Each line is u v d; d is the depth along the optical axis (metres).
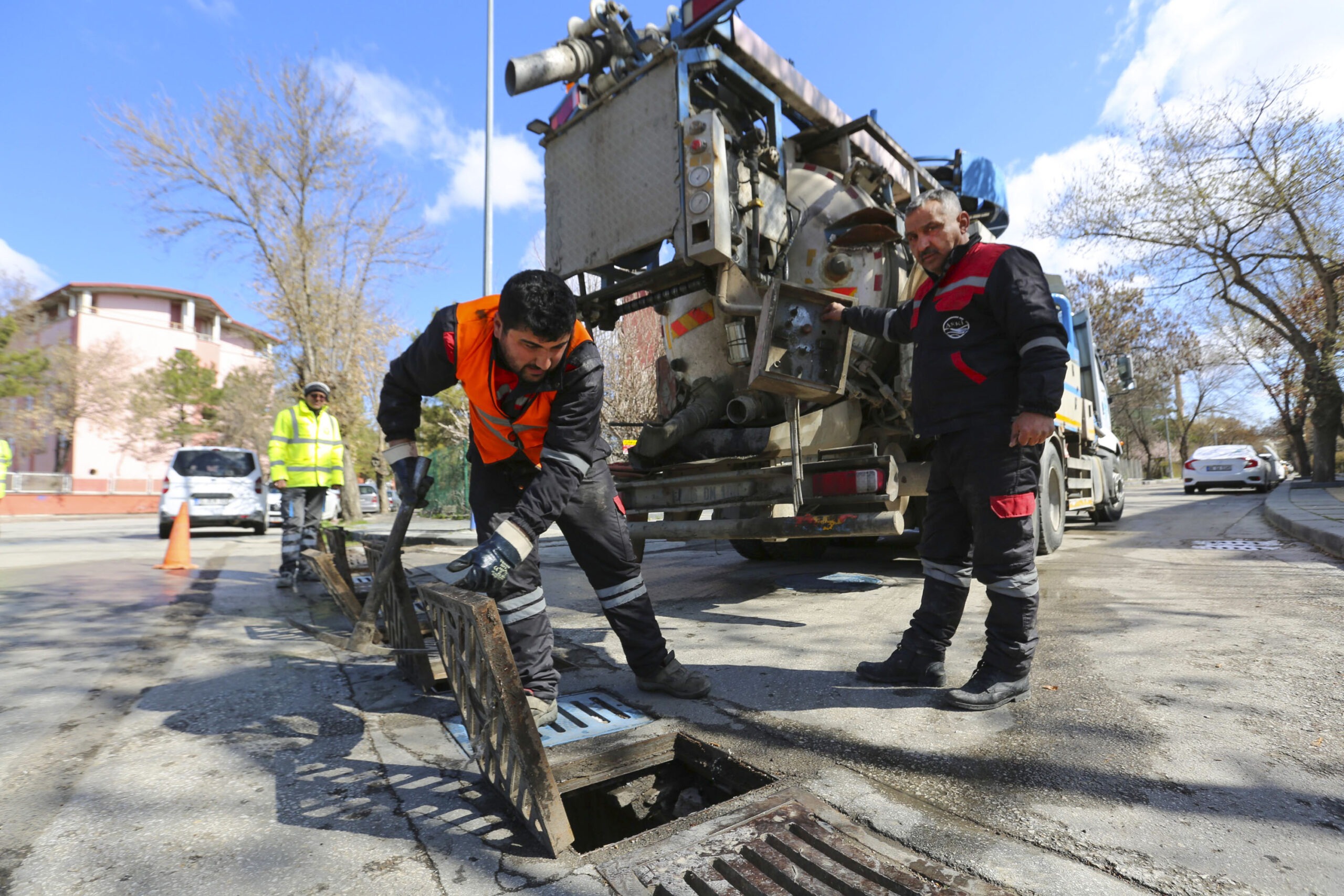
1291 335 15.42
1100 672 2.76
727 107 4.47
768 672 2.95
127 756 2.20
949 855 1.51
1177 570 5.15
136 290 42.72
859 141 4.93
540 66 4.17
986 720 2.31
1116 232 15.73
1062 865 1.47
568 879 1.50
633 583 2.57
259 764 2.13
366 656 3.46
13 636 3.96
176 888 1.48
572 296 1.88
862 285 4.76
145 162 15.99
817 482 4.01
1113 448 9.73
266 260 17.67
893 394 4.88
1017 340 2.36
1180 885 1.39
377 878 1.51
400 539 2.48
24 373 28.91
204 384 37.62
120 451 36.34
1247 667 2.77
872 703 2.52
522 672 2.33
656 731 2.29
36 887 1.49
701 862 1.53
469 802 1.88
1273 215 14.18
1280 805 1.71
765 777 1.95
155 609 4.82
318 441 5.90
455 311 2.24
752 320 4.46
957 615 2.69
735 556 7.43
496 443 2.29
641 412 13.63
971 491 2.48
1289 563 5.26
